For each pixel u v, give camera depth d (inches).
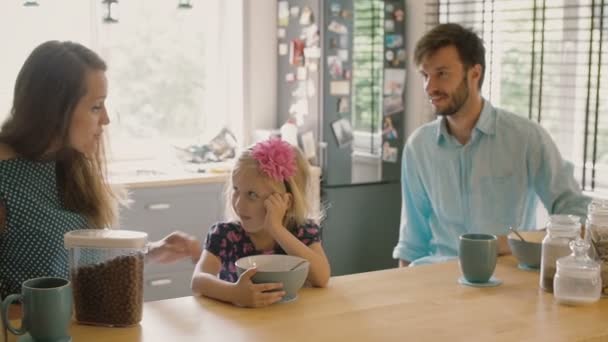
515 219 106.6
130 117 164.6
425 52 104.3
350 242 159.6
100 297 62.8
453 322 65.4
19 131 73.5
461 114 105.6
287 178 78.2
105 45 158.9
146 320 64.9
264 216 77.7
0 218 70.9
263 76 168.2
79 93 72.6
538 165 105.7
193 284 73.1
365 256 162.1
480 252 76.4
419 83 159.9
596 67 130.6
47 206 74.9
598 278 71.4
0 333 57.0
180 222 143.9
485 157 106.6
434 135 109.9
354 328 63.4
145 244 64.0
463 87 103.7
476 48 104.0
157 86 166.6
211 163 160.6
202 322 64.5
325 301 70.8
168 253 79.3
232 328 63.1
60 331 58.7
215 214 147.3
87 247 62.7
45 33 152.6
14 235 72.9
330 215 156.6
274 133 161.0
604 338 63.2
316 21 153.1
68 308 59.1
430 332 62.8
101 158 82.1
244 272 69.4
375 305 69.7
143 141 165.5
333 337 61.2
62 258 75.1
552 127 138.8
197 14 169.0
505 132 106.2
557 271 71.6
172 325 63.7
